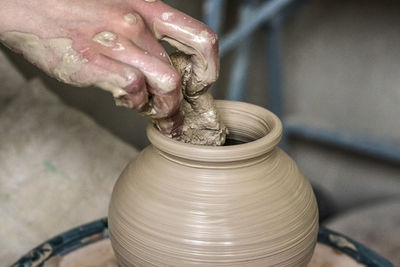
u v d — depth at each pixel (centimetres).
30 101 172
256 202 77
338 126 244
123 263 85
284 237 78
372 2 219
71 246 106
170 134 85
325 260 104
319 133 235
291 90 248
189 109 87
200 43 80
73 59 76
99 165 164
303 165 260
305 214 82
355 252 105
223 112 95
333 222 193
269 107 249
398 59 222
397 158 225
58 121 171
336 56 234
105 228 112
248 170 79
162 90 74
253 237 76
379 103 232
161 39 84
